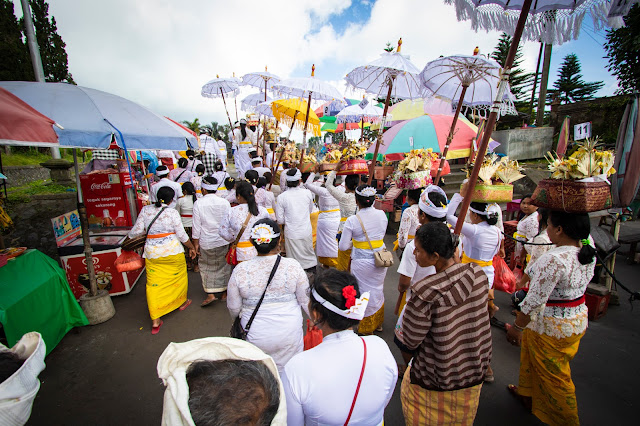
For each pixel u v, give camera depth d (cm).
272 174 624
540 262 209
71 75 1545
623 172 407
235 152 1034
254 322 218
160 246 371
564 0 210
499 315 411
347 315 127
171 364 93
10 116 182
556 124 1365
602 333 369
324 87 469
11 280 288
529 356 249
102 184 533
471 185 210
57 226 416
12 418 102
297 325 228
